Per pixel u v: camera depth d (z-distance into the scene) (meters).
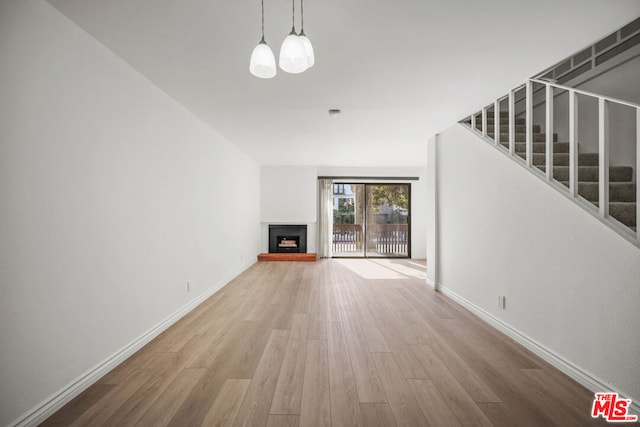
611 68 3.68
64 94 2.16
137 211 3.03
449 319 3.90
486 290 3.81
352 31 2.33
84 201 2.34
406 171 9.23
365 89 3.44
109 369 2.59
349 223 9.34
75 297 2.26
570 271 2.53
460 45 2.53
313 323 3.76
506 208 3.39
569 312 2.54
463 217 4.43
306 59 1.70
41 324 1.98
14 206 1.81
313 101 3.80
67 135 2.19
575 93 2.61
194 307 4.36
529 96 3.14
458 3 2.02
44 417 1.98
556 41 2.47
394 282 6.01
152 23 2.23
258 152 7.05
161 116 3.47
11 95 1.79
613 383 2.17
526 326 3.08
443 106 3.96
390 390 2.32
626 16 2.14
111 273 2.65
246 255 7.44
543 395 2.26
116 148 2.72
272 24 2.24
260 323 3.76
